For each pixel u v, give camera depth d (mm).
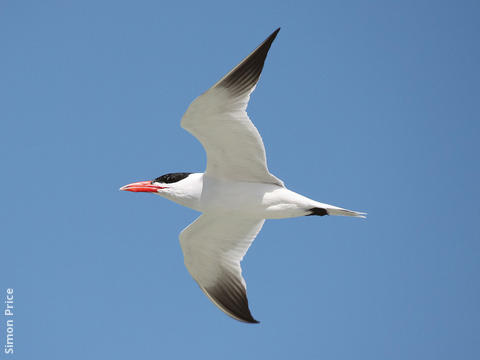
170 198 12984
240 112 11586
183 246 14086
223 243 14141
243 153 12219
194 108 11562
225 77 11281
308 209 12344
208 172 12727
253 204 12531
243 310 13961
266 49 11359
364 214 12195
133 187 13023
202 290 14500
